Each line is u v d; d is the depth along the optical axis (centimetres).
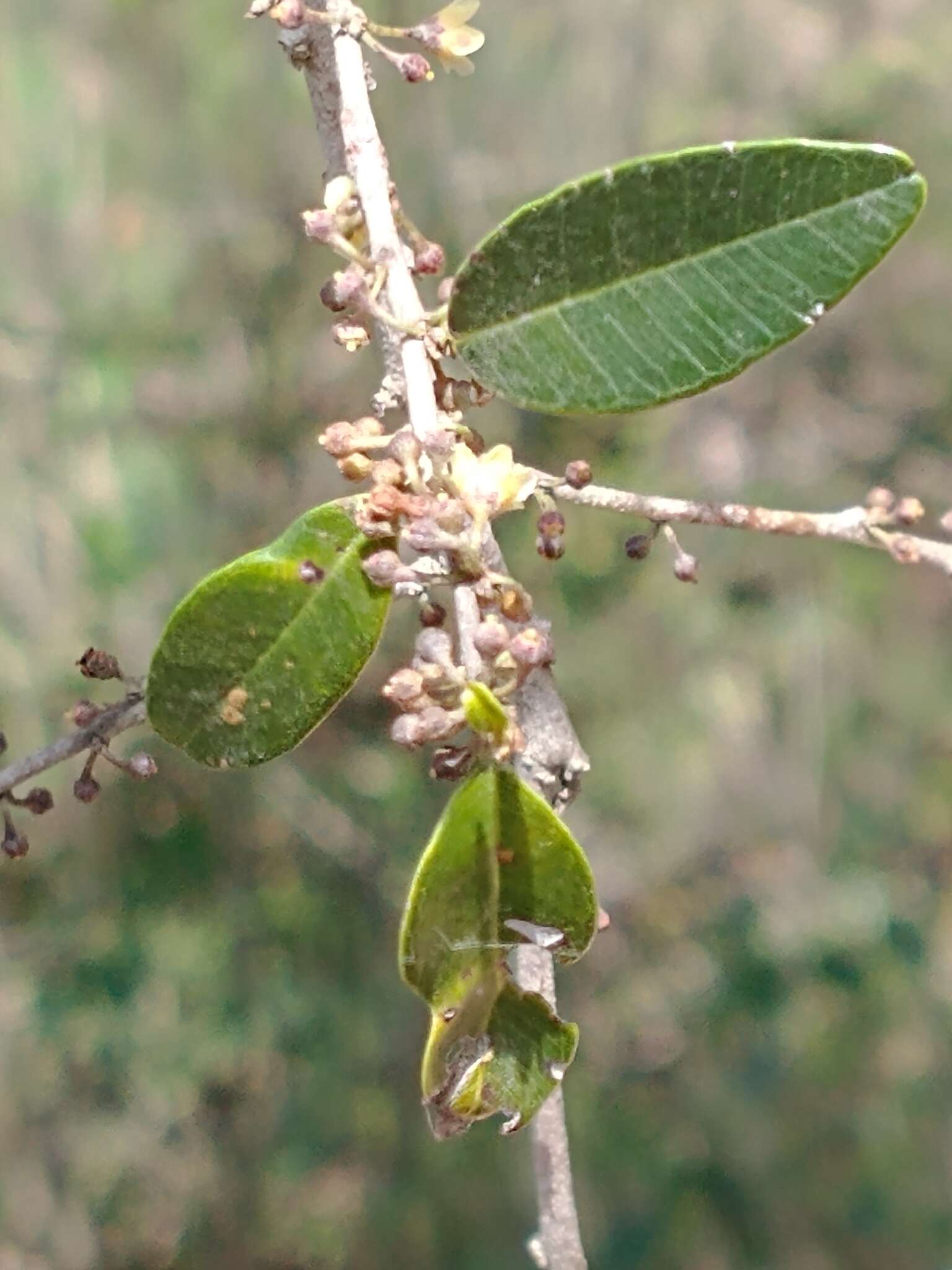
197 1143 70
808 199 22
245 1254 69
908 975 76
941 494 81
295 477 73
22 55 73
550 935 22
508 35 76
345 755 74
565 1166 26
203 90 74
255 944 71
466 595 22
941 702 82
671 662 79
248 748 23
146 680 24
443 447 22
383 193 23
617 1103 71
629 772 78
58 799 68
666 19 81
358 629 23
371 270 23
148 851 71
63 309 73
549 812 22
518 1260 67
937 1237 69
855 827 80
